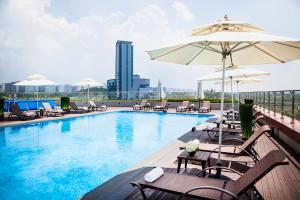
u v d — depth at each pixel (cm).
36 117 1620
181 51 446
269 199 388
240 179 320
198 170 500
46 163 754
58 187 562
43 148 941
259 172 294
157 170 347
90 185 573
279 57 421
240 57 488
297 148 673
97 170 686
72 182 594
